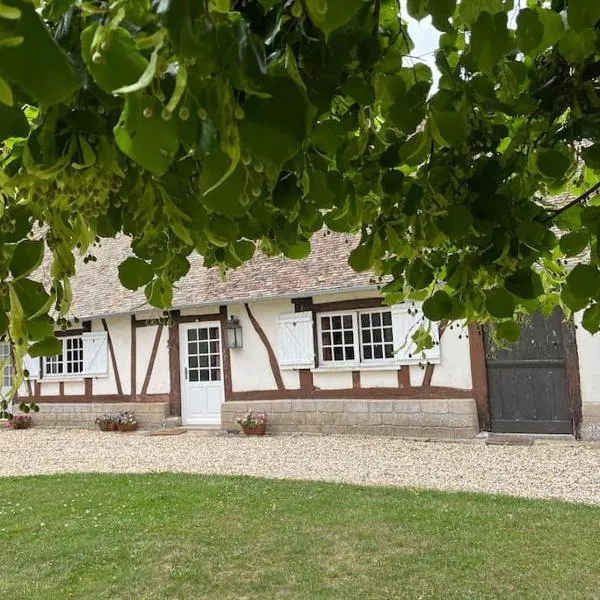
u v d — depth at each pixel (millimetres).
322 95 1072
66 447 9930
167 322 1727
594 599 3404
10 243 985
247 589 3736
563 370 8125
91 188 926
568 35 1194
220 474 7234
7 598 3777
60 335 12508
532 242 1493
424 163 1557
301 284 9797
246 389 10430
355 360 9484
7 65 539
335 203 1428
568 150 1517
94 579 4016
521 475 6418
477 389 8586
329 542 4484
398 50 1221
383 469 7102
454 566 3926
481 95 1330
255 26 932
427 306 1904
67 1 810
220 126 656
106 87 613
